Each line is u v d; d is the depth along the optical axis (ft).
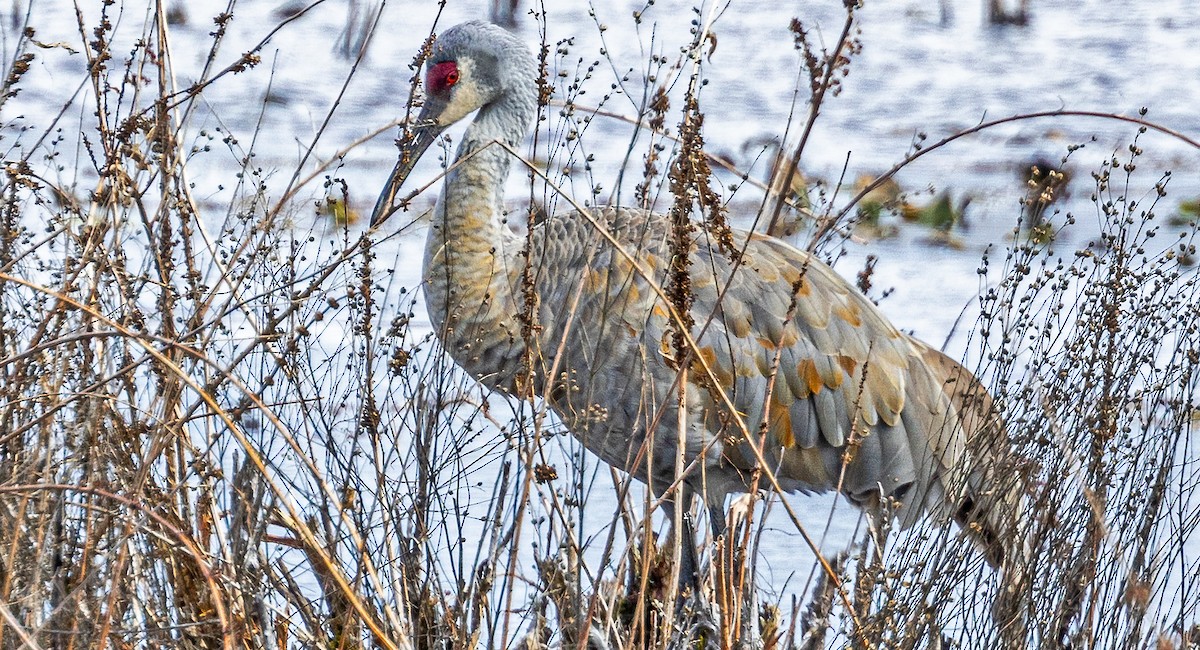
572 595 26.89
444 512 27.94
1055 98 104.78
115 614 24.68
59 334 26.08
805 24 116.37
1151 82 109.81
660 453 33.94
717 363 33.55
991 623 28.45
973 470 29.60
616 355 33.37
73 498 27.37
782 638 32.71
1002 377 30.45
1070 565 28.14
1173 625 28.96
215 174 74.28
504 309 34.65
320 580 27.55
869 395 34.32
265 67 97.19
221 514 27.78
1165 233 67.21
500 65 37.19
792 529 40.16
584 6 112.68
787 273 34.58
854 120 98.32
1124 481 29.25
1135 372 29.32
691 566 32.07
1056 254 66.08
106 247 30.07
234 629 25.00
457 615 26.84
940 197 73.61
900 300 57.31
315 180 72.90
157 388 27.20
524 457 28.73
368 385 27.14
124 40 84.89
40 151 61.41
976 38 118.21
